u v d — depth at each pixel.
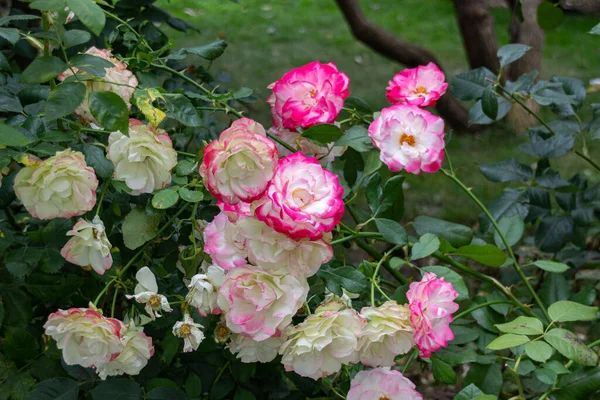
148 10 2.49
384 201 1.46
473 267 3.32
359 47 8.19
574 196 2.18
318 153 1.62
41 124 1.34
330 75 1.48
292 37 8.52
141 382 1.53
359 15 4.88
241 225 1.11
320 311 1.20
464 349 1.60
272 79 6.87
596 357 1.28
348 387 1.62
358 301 1.65
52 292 1.44
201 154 1.35
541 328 1.33
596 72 7.15
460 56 7.89
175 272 1.53
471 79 1.91
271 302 1.12
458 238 1.64
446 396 2.79
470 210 4.49
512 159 2.16
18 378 1.46
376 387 1.22
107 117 1.20
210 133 2.19
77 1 1.12
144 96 1.31
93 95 1.20
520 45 1.89
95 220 1.22
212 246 1.20
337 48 8.14
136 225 1.35
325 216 1.07
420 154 1.40
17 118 1.45
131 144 1.27
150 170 1.29
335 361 1.20
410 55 4.91
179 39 8.13
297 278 1.16
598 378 1.34
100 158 1.31
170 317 1.45
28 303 1.45
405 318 1.20
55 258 1.37
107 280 1.38
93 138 1.61
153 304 1.25
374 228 1.80
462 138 5.40
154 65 1.60
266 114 4.86
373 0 10.36
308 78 1.49
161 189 1.36
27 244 1.46
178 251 1.49
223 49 1.65
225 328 1.32
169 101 1.40
